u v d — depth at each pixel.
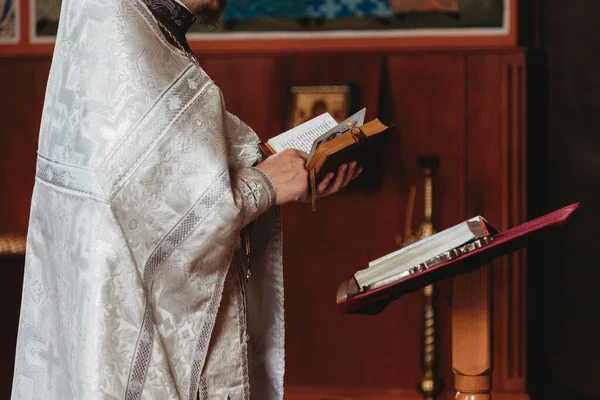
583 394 5.42
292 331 5.48
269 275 2.56
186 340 2.08
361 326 5.43
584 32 5.37
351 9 5.44
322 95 5.37
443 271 1.89
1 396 4.96
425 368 4.87
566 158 5.41
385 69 5.40
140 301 1.98
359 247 5.42
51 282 2.15
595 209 5.40
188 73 2.12
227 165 2.08
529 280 5.32
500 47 5.32
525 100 5.31
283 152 2.31
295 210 5.48
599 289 5.40
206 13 2.41
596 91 5.37
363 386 5.42
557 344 5.46
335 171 2.34
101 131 2.02
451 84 5.36
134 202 2.00
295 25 5.47
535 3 5.40
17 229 5.63
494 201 5.34
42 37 5.61
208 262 2.08
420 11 5.40
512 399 5.27
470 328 2.13
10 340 4.98
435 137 5.37
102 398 1.92
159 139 2.02
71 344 2.00
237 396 2.21
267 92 5.45
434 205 5.37
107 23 2.08
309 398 5.41
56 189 2.10
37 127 5.61
